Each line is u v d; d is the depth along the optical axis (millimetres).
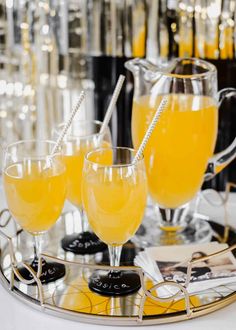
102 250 1176
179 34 1438
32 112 1660
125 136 1559
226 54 1426
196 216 1288
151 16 1440
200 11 1404
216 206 1321
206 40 1426
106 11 1473
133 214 1026
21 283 1079
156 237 1207
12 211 1068
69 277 1095
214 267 1080
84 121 1263
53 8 1542
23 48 1597
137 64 1168
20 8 1560
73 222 1271
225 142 1485
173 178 1177
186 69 1222
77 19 1530
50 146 1140
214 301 1020
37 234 1096
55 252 1168
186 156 1159
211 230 1233
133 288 1052
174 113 1141
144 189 1042
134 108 1190
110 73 1525
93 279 1076
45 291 1057
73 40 1557
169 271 1069
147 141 1085
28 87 1634
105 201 1013
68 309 1005
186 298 982
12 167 1051
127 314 996
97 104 1567
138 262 1119
